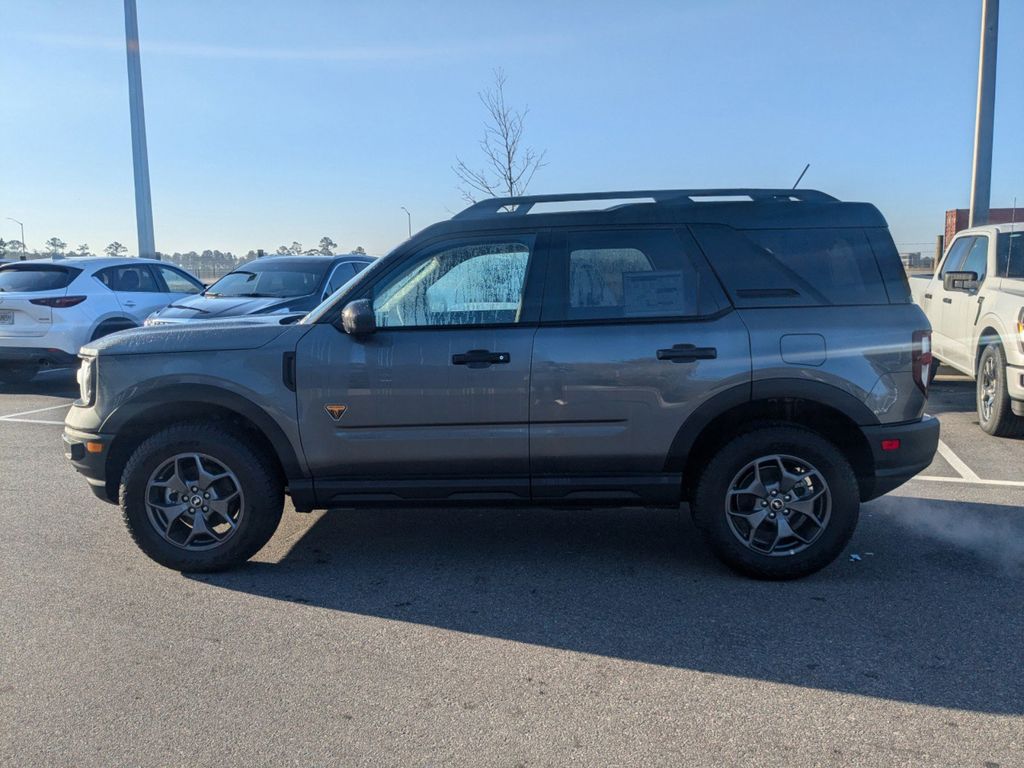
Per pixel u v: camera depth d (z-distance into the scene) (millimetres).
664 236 4492
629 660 3648
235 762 2939
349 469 4555
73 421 4723
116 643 3846
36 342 10461
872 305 4414
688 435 4406
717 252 4465
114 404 4574
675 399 4375
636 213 4520
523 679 3494
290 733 3109
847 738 3039
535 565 4809
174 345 4574
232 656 3715
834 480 4371
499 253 4551
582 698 3338
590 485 4496
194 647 3805
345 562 4879
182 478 4613
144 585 4527
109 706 3307
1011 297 7523
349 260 11461
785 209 4516
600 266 4504
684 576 4613
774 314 4395
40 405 10328
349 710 3266
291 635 3922
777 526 4438
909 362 4375
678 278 4461
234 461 4531
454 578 4621
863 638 3826
